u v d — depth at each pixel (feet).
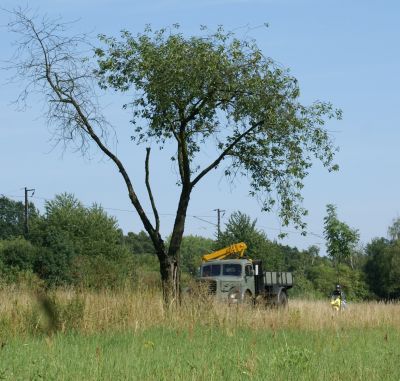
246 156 86.07
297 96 81.05
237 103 80.89
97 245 189.26
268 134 82.94
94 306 59.41
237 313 66.85
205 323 62.64
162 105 79.82
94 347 46.85
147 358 40.98
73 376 34.68
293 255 368.68
